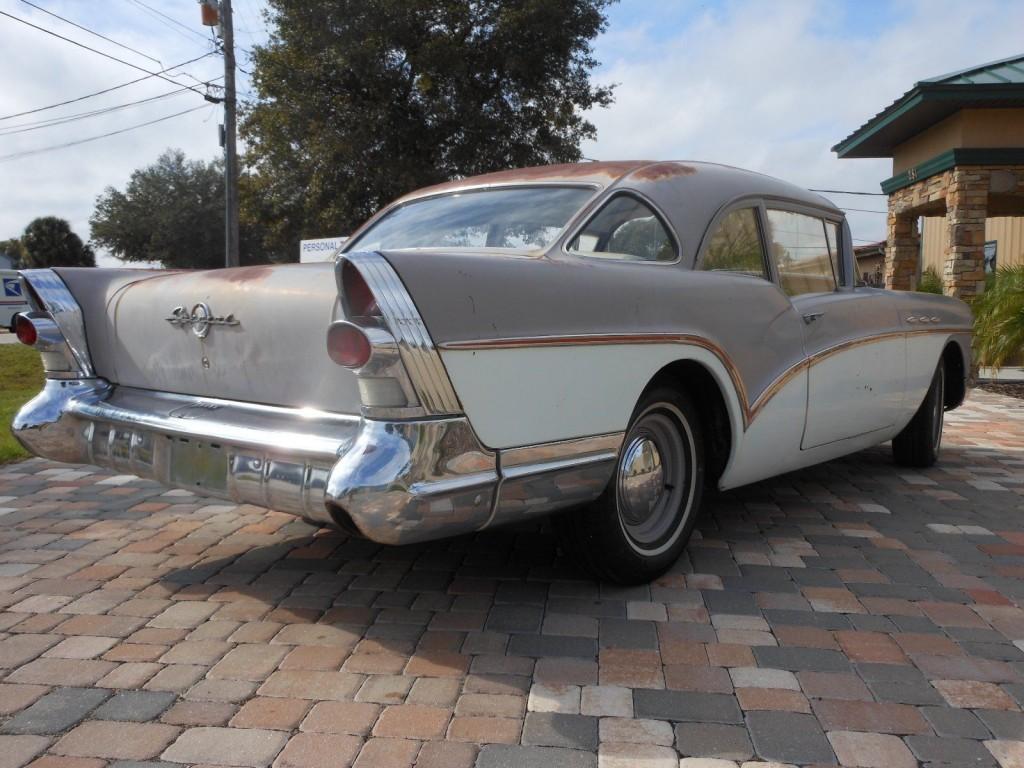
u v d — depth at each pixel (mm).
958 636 2912
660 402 3307
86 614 3096
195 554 3789
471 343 2479
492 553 3781
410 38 23266
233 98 19734
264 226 29266
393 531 2396
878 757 2154
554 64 24641
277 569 3584
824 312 4109
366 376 2371
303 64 23969
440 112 23422
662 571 3418
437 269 2469
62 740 2232
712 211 3676
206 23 19312
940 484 5270
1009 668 2668
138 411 3121
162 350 3166
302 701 2438
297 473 2619
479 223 3461
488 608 3143
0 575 3514
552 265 2850
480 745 2203
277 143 24953
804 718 2346
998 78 10758
